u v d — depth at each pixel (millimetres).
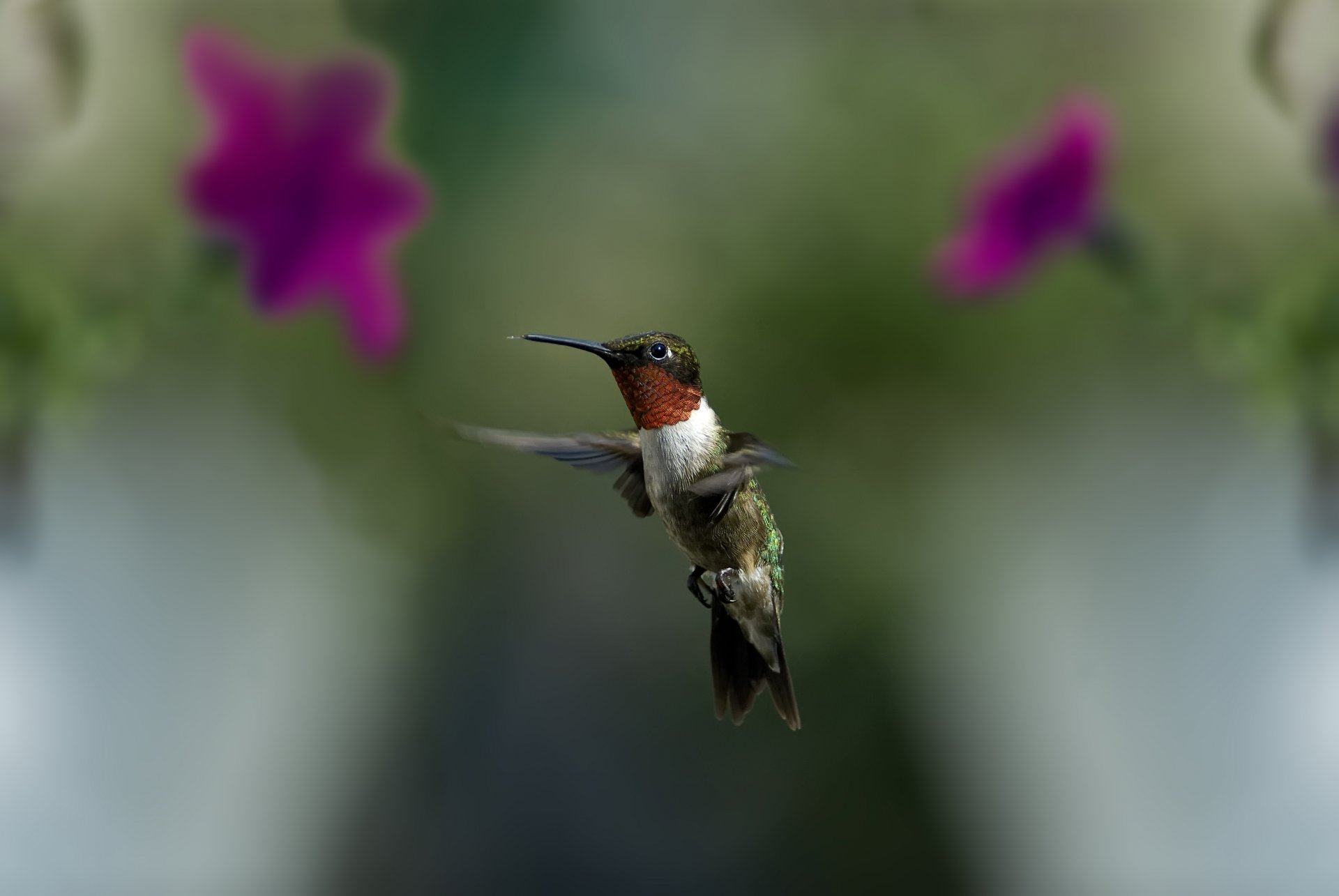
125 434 3457
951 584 3486
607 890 3775
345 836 3785
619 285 3443
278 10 3406
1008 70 3445
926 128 3443
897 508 3467
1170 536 3490
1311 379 3379
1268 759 3514
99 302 3363
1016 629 3498
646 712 3838
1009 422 3459
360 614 3625
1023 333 3449
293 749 3717
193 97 3326
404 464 3443
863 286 3441
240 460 3469
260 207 3326
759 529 3238
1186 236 3395
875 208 3443
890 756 3623
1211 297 3381
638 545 3723
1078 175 3373
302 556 3506
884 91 3449
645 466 3236
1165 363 3459
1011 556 3486
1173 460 3479
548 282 3439
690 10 3453
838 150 3447
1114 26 3436
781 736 3736
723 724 3803
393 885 3816
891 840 3695
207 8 3396
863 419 3457
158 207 3373
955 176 3439
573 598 3717
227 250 3330
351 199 3328
